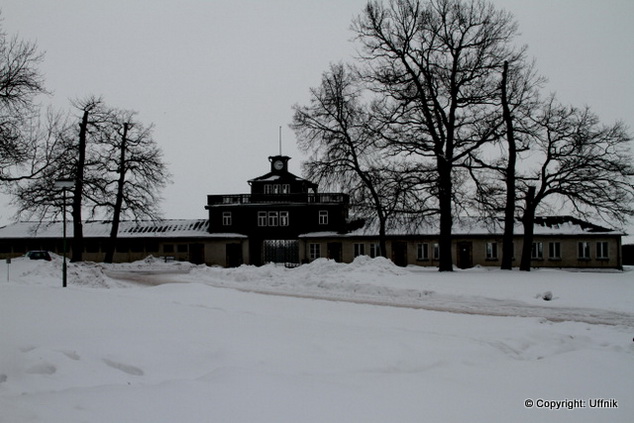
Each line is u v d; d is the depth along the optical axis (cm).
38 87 3341
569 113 3519
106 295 1853
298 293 2509
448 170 3325
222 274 3834
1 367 762
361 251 5872
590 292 2258
